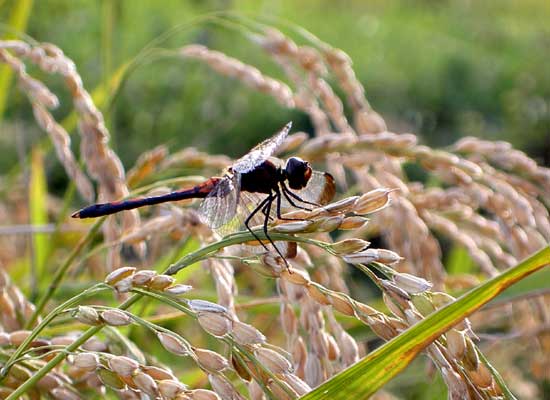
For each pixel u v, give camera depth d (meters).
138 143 1.20
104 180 0.52
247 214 0.48
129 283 0.43
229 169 0.48
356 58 1.73
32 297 0.55
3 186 0.67
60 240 0.68
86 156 0.51
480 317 0.58
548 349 0.53
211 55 0.56
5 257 0.69
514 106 1.57
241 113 1.27
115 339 0.46
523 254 0.52
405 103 1.55
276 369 0.43
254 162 0.44
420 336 0.42
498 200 0.52
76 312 0.43
